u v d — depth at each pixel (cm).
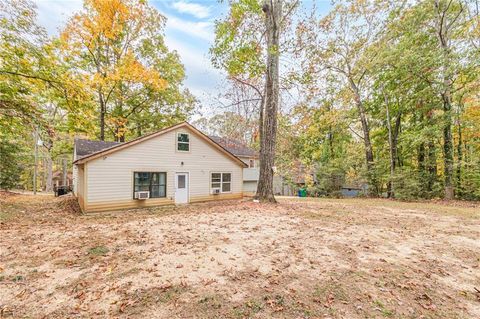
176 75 2030
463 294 324
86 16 1520
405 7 1452
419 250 483
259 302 296
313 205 1149
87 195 1016
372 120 1953
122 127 1942
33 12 826
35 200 1378
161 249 475
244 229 638
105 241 524
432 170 1584
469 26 1297
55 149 2202
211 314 272
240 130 1516
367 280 356
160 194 1248
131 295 309
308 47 1354
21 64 837
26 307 283
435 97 1442
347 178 2067
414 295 319
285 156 2327
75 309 280
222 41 1041
